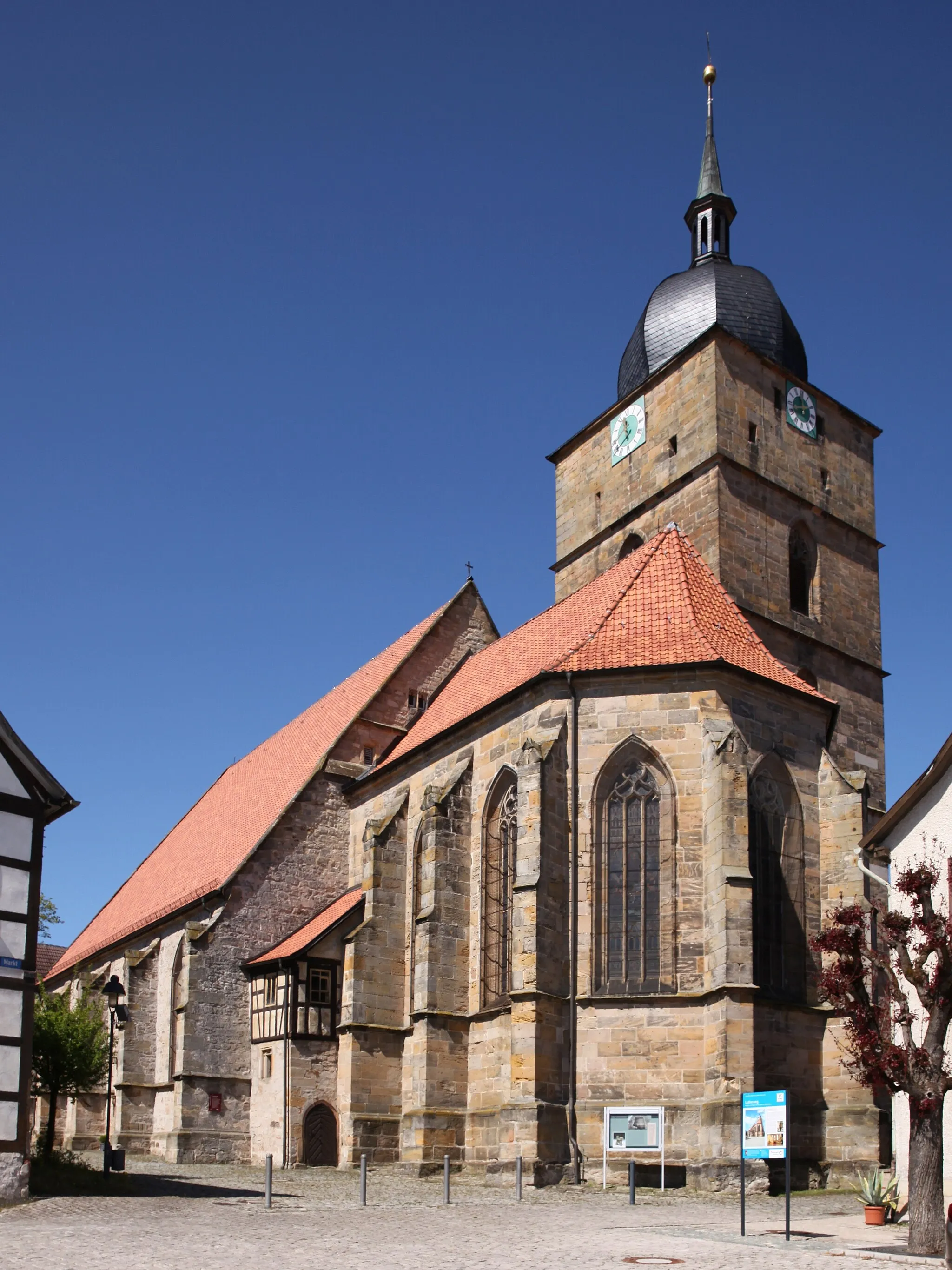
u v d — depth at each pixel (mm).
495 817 52375
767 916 47344
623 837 47281
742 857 44500
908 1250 28859
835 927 36156
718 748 45656
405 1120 50188
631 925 46406
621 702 48219
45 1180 39031
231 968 60031
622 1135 43219
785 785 49156
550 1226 32375
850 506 67312
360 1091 53031
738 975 43281
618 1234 30641
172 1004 64562
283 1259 25688
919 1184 29469
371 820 60344
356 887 63281
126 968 65812
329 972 57625
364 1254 26594
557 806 47406
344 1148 52625
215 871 66812
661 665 47812
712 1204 38938
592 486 69562
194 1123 57469
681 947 45250
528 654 57906
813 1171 45031
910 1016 31766
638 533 65438
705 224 71250
